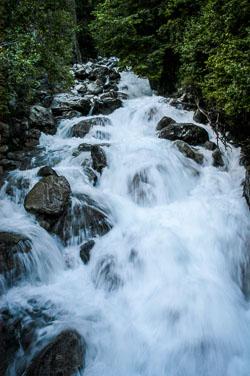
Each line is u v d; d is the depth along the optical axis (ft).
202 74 28.04
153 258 14.85
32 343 10.48
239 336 11.55
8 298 12.77
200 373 10.39
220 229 17.04
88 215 17.39
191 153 25.11
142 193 20.56
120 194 21.26
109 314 12.53
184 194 21.79
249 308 13.51
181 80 38.75
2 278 12.98
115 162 23.43
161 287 13.60
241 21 20.81
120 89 55.16
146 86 56.85
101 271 14.75
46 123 31.65
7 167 24.36
